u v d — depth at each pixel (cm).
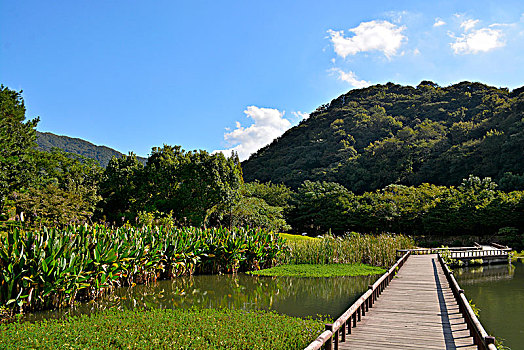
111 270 1087
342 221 3941
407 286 1259
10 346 576
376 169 5766
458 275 2039
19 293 845
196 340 643
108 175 2706
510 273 2094
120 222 2469
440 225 3600
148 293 1184
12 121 2195
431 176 5281
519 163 4562
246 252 1681
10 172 2028
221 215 2486
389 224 3788
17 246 880
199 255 1552
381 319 818
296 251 1953
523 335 955
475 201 3594
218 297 1155
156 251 1316
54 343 604
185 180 2420
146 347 597
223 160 2520
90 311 923
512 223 3503
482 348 537
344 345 640
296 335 702
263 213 2991
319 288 1328
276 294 1217
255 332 712
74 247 973
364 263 1973
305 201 4206
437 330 730
